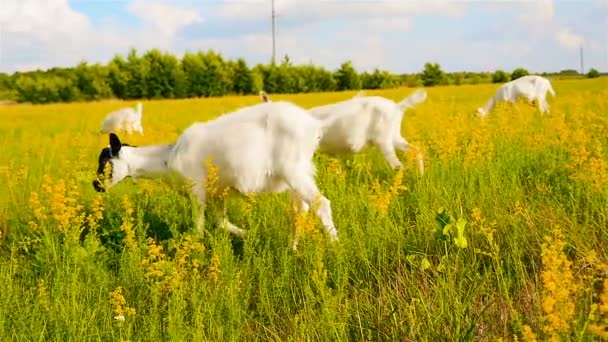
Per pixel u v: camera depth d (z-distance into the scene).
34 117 28.36
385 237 6.08
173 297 5.04
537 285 4.96
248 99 40.66
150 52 75.56
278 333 5.02
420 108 20.23
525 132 10.62
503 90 17.70
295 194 6.80
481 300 4.98
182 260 5.27
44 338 4.85
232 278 5.48
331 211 7.02
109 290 5.67
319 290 5.00
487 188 7.07
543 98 17.69
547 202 6.77
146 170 7.29
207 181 6.88
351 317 4.95
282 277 5.58
